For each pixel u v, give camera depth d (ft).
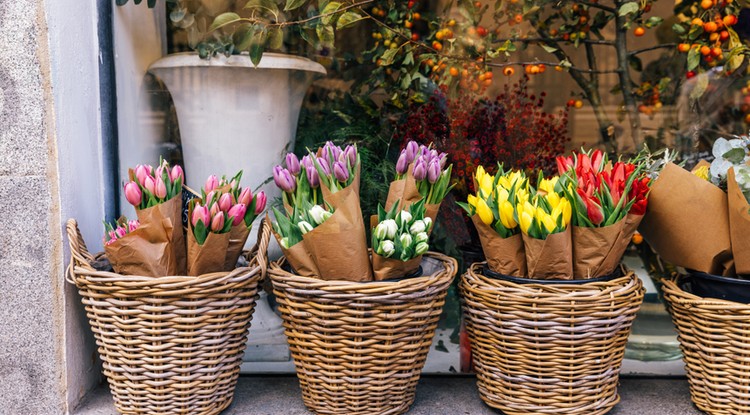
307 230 4.95
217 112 6.50
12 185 5.26
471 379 6.27
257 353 6.40
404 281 4.86
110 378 5.24
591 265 5.04
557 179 5.32
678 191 5.18
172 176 5.17
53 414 5.41
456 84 6.66
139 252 4.93
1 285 5.32
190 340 4.99
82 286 5.03
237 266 5.68
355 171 5.32
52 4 5.27
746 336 4.94
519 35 6.69
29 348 5.37
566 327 4.95
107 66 6.24
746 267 4.99
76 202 5.65
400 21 6.62
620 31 6.68
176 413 5.17
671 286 5.39
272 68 6.43
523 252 5.17
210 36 6.34
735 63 6.47
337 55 6.64
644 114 6.76
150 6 6.34
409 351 5.16
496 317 5.15
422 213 5.04
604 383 5.25
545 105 6.71
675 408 5.60
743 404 5.09
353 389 5.14
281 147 6.63
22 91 5.21
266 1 6.37
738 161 5.15
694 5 6.62
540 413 5.22
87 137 5.89
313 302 4.97
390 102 6.66
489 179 5.39
